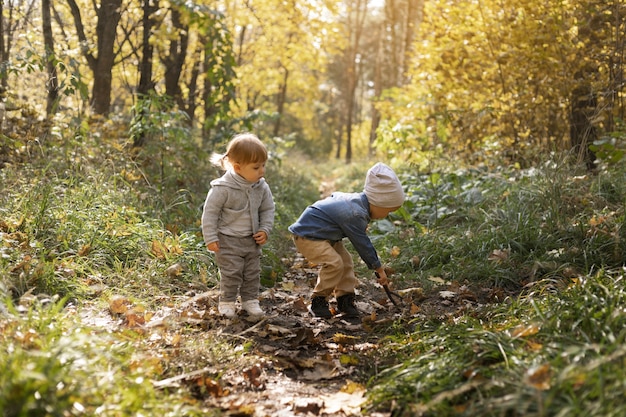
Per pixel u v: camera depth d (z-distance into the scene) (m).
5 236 4.56
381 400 2.83
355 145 37.56
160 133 8.34
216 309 4.38
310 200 11.35
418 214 7.29
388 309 4.79
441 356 3.01
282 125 37.09
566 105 9.49
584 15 8.91
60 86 7.79
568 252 5.18
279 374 3.37
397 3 28.03
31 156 6.92
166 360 3.16
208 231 4.25
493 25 10.33
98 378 2.57
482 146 10.08
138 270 4.75
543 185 6.48
